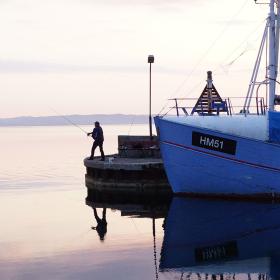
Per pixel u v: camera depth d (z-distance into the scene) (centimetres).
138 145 2702
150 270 1252
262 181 2130
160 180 2386
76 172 3619
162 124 2197
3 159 4916
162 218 1886
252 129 2156
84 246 1478
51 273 1223
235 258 1363
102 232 1661
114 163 2408
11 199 2378
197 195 2242
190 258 1361
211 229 1692
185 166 2194
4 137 12769
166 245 1491
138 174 2394
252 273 1241
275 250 1439
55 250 1432
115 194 2428
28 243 1513
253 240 1551
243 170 2138
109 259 1341
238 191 2172
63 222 1833
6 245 1491
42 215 1969
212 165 2162
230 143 2136
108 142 8669
